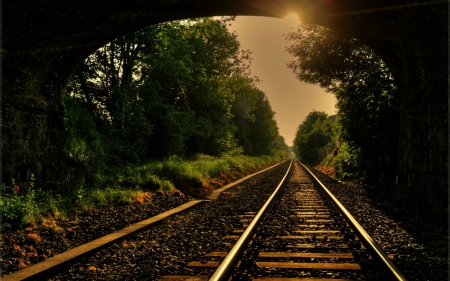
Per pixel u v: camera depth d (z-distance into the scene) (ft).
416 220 28.37
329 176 85.92
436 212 26.43
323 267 15.55
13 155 31.14
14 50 28.63
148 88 71.82
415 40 28.14
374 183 55.88
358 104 54.49
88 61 59.11
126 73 65.46
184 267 16.40
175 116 81.92
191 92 97.60
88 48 34.83
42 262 16.44
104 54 60.44
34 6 26.02
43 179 35.22
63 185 38.63
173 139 78.13
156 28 61.26
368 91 53.01
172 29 64.90
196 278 14.53
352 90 54.85
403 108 36.42
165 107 75.61
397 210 33.30
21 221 25.25
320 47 52.49
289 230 24.17
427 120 29.14
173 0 30.50
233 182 68.74
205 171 65.31
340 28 35.47
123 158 62.95
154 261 17.54
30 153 33.30
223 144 120.06
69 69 35.99
